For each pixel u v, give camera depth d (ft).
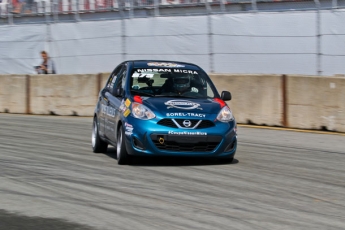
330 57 132.16
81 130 109.91
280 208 50.19
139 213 47.80
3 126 115.55
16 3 176.24
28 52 172.45
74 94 140.87
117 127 72.54
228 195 55.06
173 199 53.06
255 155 81.00
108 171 66.90
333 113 107.76
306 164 74.18
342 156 81.66
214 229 43.24
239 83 120.67
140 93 73.51
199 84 76.43
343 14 130.52
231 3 145.48
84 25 163.32
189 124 67.87
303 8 136.77
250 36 141.28
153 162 73.36
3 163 72.13
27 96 146.72
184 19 149.69
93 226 43.93
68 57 166.50
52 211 48.52
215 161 74.64
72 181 61.05
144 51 155.43
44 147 86.89
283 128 113.50
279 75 115.03
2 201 52.19
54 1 169.27
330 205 51.75
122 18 157.79
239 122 120.47
